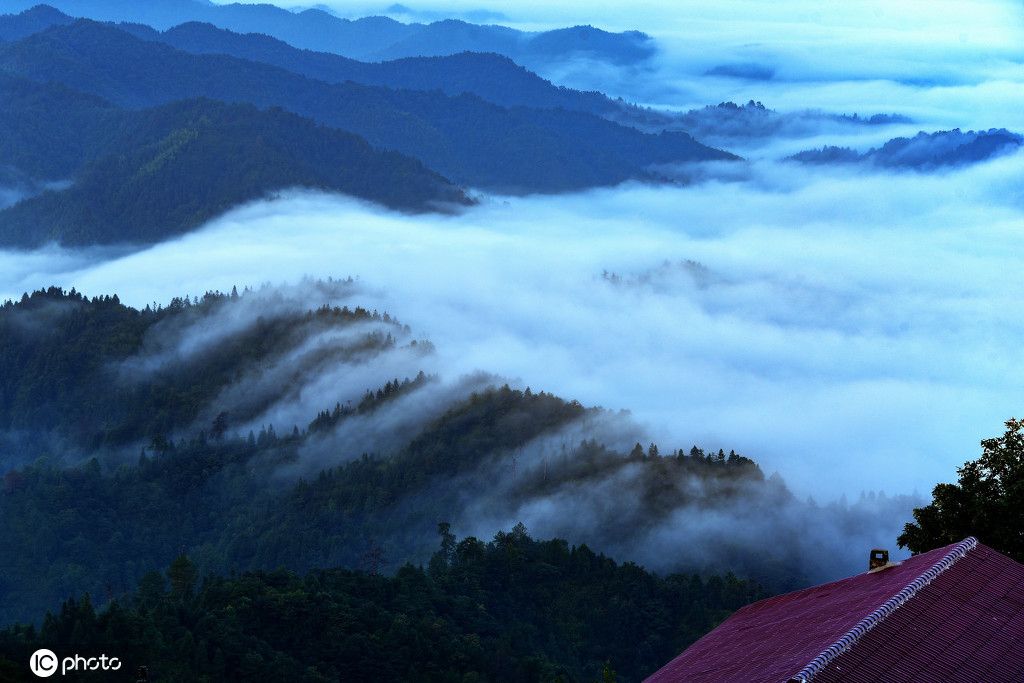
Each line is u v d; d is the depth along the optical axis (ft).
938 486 160.56
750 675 95.30
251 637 460.96
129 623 439.63
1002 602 102.01
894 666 90.74
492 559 610.65
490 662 491.72
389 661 470.80
